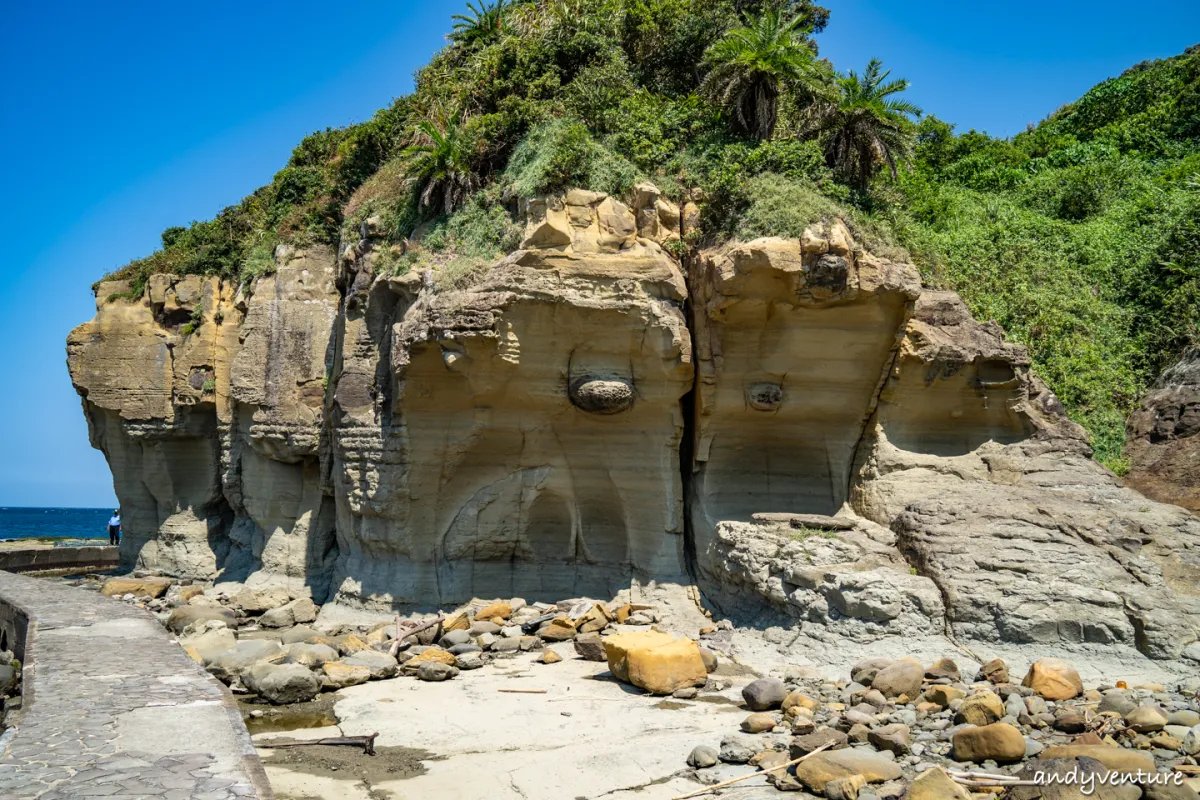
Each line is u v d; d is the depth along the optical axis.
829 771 9.08
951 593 14.13
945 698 11.24
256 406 25.09
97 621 15.52
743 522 17.02
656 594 17.78
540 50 23.09
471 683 13.98
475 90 23.25
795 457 18.48
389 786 9.64
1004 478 17.14
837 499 18.08
